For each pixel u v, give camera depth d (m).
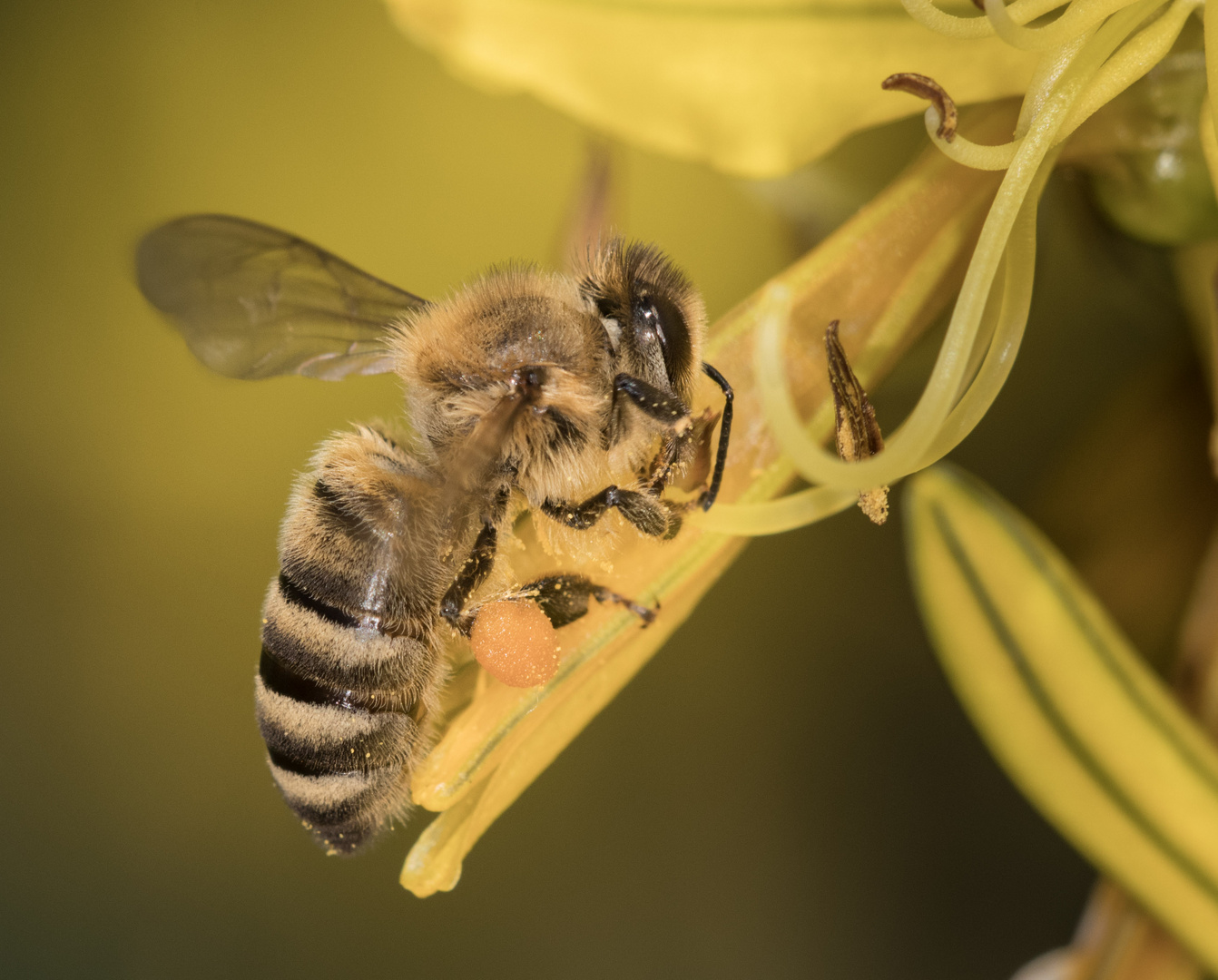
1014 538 0.08
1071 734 0.08
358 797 0.08
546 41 0.08
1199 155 0.08
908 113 0.08
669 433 0.08
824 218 0.09
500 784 0.08
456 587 0.08
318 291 0.08
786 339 0.08
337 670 0.08
